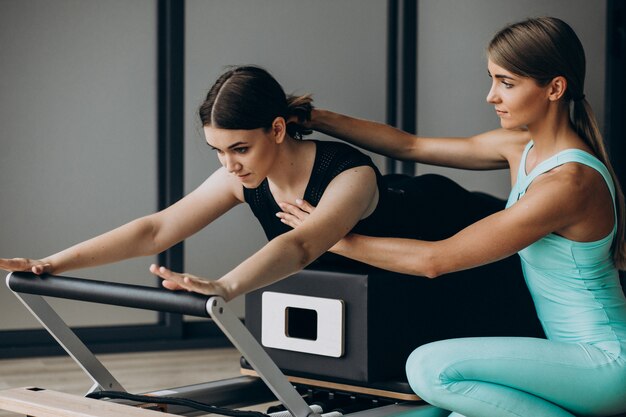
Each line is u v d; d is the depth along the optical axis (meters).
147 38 4.97
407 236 2.51
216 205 2.44
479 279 2.65
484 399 2.14
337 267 2.52
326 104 5.31
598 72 4.75
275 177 2.29
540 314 2.31
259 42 5.15
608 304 2.20
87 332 4.88
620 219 2.20
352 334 2.42
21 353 4.69
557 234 2.16
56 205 4.86
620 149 4.73
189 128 5.03
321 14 5.27
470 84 5.22
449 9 5.29
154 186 5.03
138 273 4.99
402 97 5.42
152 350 4.93
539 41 2.12
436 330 2.55
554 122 2.19
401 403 2.36
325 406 2.42
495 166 2.64
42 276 2.12
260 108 2.08
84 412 2.02
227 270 5.15
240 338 1.87
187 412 2.44
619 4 4.71
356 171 2.23
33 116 4.80
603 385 2.13
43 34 4.80
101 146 4.93
